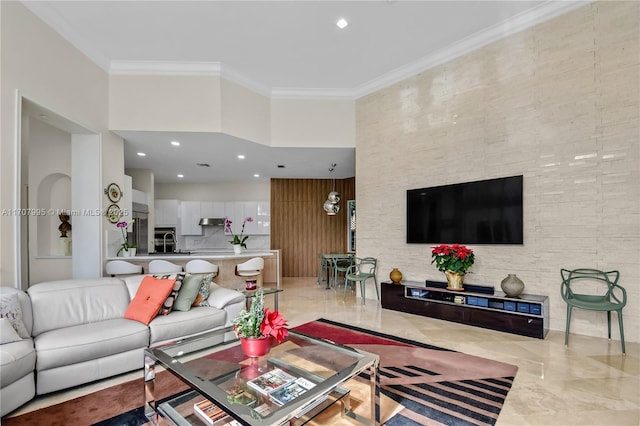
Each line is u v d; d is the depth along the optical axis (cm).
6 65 283
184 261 479
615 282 305
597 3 320
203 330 295
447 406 203
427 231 447
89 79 392
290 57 433
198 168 696
